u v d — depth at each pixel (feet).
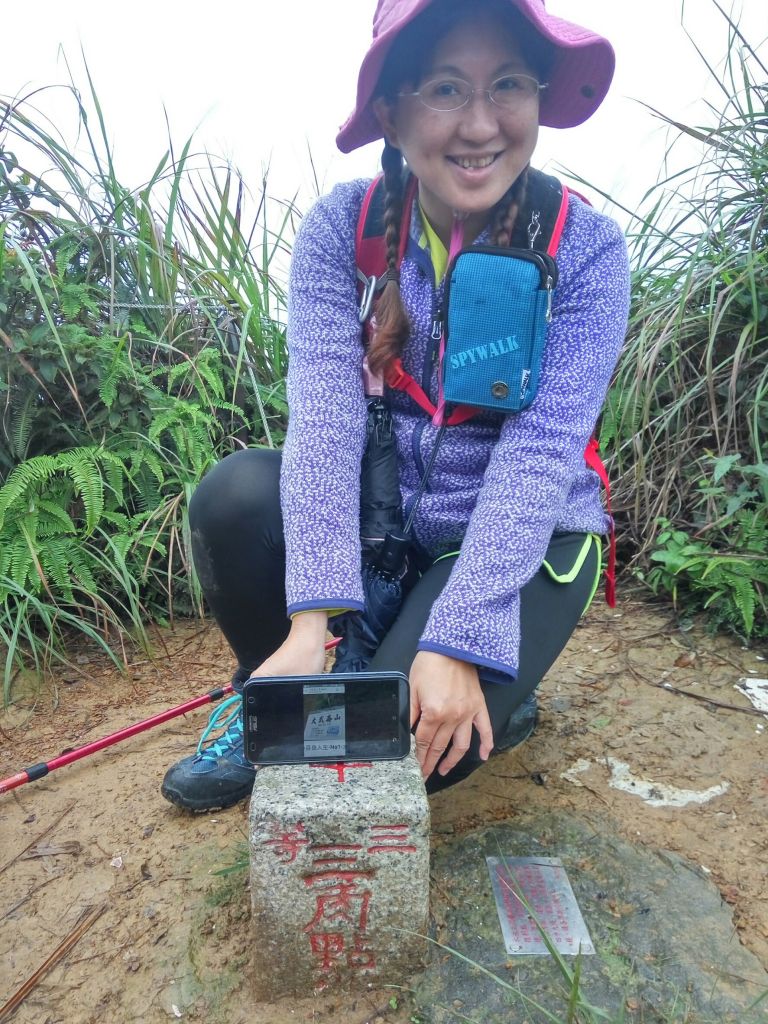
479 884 4.42
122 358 8.42
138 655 7.61
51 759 5.88
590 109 4.79
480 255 4.31
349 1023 3.70
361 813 3.54
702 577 6.99
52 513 7.74
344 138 4.85
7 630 7.78
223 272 10.34
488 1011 3.71
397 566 4.90
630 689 6.48
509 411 4.43
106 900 4.51
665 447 8.36
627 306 4.67
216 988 3.91
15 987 4.00
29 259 8.68
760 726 5.90
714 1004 3.69
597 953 3.97
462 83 4.06
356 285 4.93
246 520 4.86
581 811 5.02
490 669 3.97
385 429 4.93
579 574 4.73
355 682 3.82
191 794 5.07
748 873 4.50
